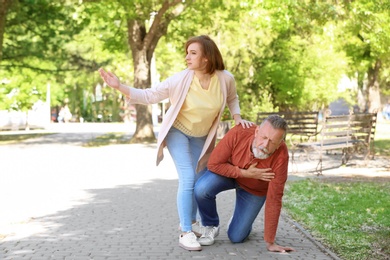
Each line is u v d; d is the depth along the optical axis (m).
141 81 26.38
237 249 6.39
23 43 28.36
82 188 11.42
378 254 6.17
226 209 8.95
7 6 23.02
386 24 19.11
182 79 6.46
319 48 31.86
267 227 6.27
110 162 16.98
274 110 29.59
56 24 28.30
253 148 6.07
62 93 56.81
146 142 26.06
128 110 60.81
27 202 9.73
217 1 25.81
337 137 14.09
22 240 6.86
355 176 13.12
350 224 7.71
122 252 6.25
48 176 13.48
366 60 34.50
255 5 18.72
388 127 39.69
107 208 9.09
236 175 6.20
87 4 24.00
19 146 24.39
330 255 6.12
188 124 6.60
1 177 13.31
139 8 24.84
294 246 6.56
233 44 30.86
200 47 6.39
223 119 29.02
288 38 32.03
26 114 42.09
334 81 34.66
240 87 31.25
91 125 50.94
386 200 9.53
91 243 6.68
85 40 31.09
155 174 13.89
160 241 6.79
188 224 6.48
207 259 5.98
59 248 6.44
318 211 8.63
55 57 29.86
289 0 18.50
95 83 59.66
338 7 19.28
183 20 27.44
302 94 31.98
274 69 31.09
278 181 6.16
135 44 26.38
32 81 36.44
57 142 26.91
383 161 16.48
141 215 8.46
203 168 6.84
